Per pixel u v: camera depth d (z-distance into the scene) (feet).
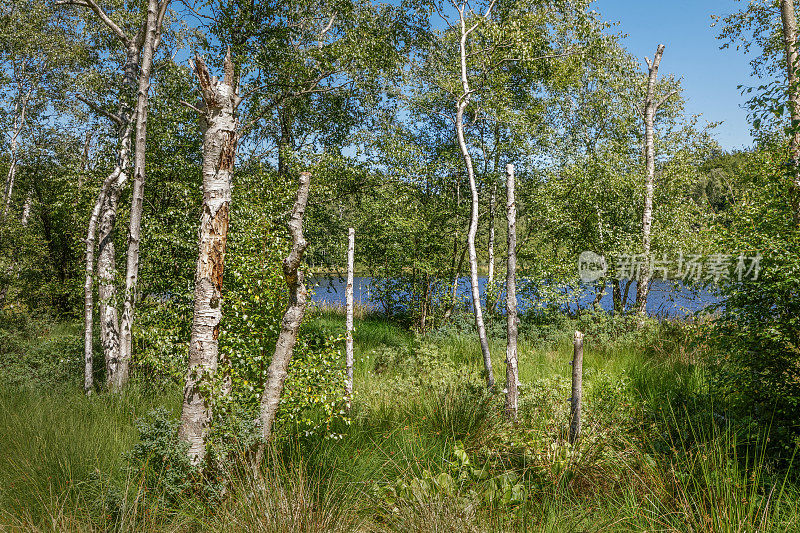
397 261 43.98
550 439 15.06
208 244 12.64
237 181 26.58
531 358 30.30
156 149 28.60
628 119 44.55
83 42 44.93
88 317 22.35
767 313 15.07
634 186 39.91
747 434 13.69
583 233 41.98
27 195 49.34
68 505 11.23
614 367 26.91
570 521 10.81
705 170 42.16
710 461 12.17
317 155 32.78
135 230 22.97
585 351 31.65
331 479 12.26
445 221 44.37
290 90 34.78
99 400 20.33
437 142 44.19
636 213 42.55
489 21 30.17
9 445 14.61
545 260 40.42
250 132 36.78
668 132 45.70
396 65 37.06
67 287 41.93
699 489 11.41
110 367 23.22
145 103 23.12
